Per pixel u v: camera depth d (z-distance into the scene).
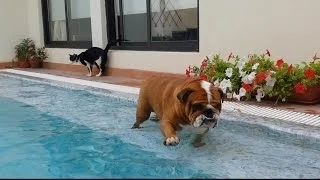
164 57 4.51
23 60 6.87
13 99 3.94
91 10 5.57
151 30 4.98
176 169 1.85
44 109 3.42
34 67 6.82
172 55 4.40
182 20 4.57
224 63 3.22
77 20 6.27
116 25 5.50
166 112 2.12
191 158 2.01
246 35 3.58
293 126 2.26
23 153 2.17
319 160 1.95
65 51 6.26
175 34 4.68
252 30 3.52
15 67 7.12
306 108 2.78
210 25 3.92
